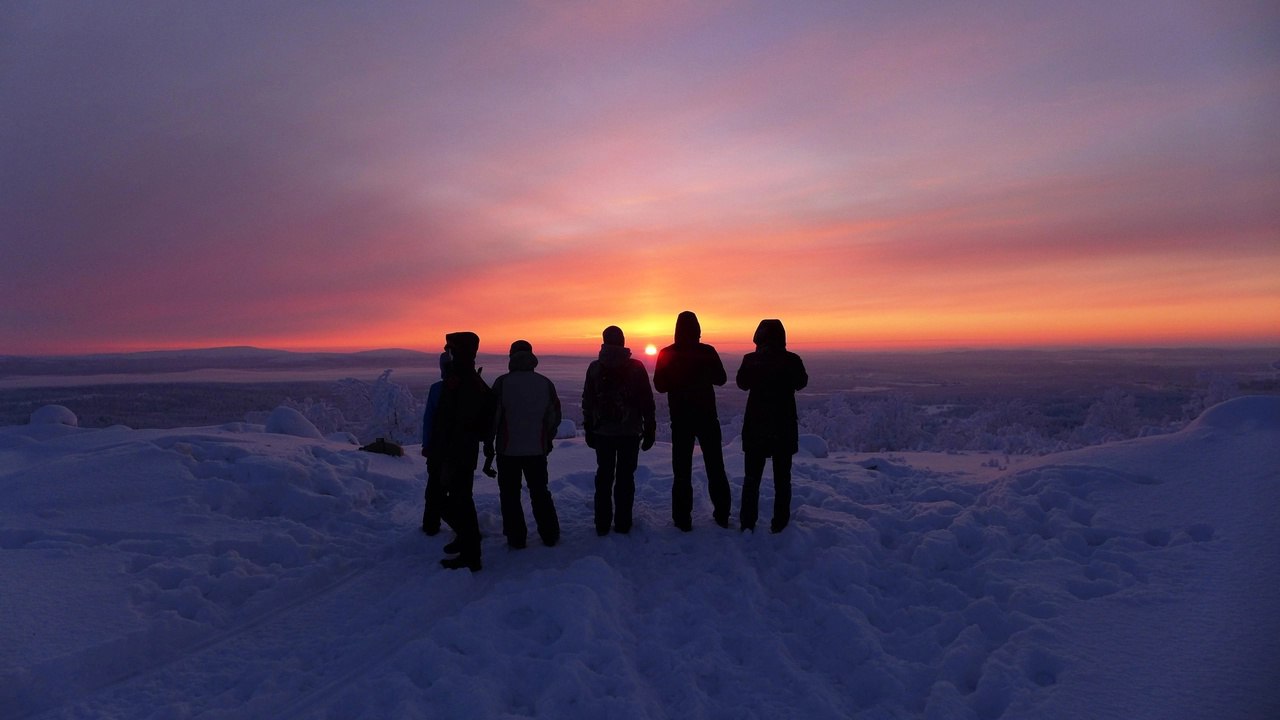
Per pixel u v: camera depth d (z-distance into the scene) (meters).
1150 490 6.23
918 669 3.82
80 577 5.02
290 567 5.81
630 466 6.17
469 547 5.52
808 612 4.63
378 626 4.64
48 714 3.63
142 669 4.20
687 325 6.27
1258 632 3.68
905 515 6.71
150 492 7.09
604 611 4.44
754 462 6.14
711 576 5.20
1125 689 3.33
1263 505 5.34
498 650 4.02
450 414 5.61
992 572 4.94
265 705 3.70
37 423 10.77
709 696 3.70
